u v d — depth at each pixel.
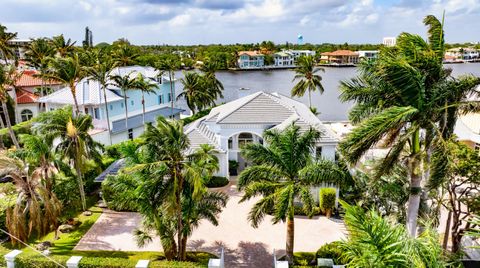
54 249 22.62
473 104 15.59
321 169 17.97
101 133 42.41
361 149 15.20
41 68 62.41
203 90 62.22
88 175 31.53
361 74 18.03
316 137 19.91
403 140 15.67
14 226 21.48
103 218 27.45
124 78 46.91
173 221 20.08
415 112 15.04
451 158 16.48
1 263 18.53
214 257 21.62
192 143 32.56
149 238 20.30
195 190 17.78
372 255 9.96
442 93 15.62
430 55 15.79
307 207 18.23
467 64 184.12
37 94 62.59
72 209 28.53
